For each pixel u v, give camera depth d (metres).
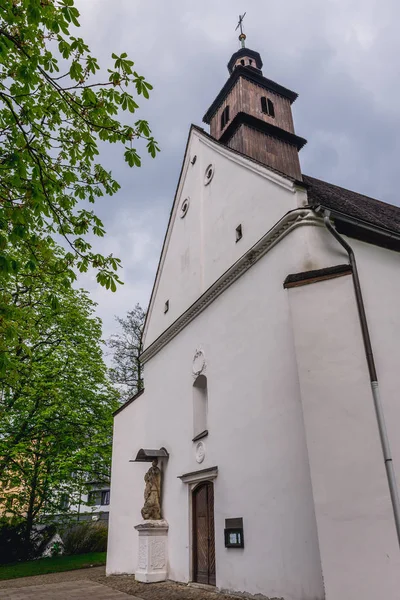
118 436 16.44
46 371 17.42
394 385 7.57
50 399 17.77
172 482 12.38
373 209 13.62
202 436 11.02
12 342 6.82
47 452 18.52
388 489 6.36
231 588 8.84
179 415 12.62
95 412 19.66
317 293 7.89
